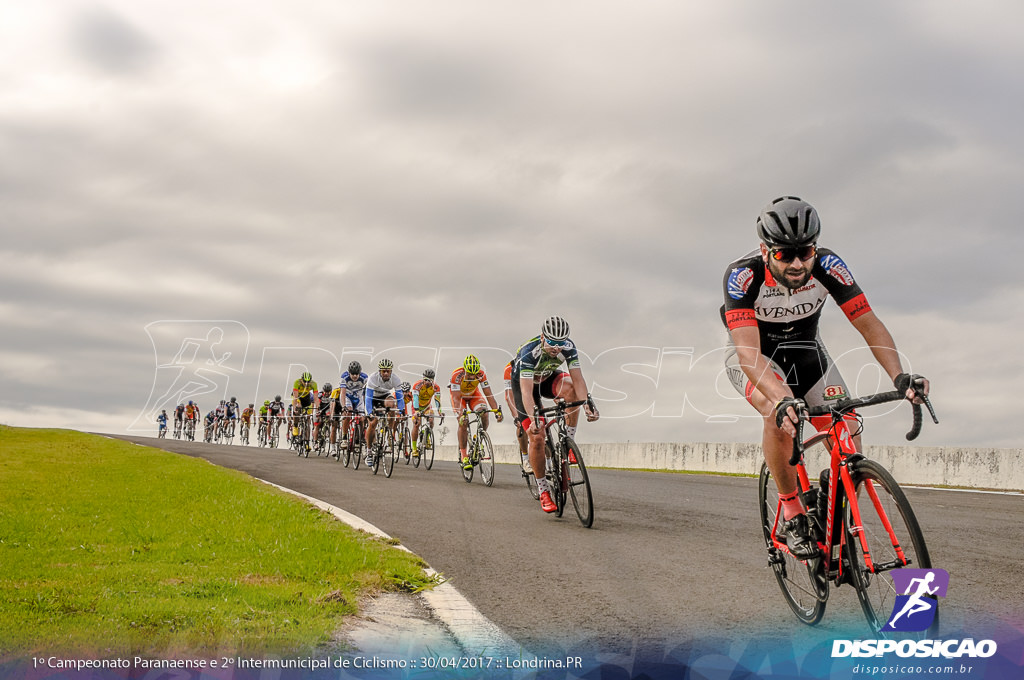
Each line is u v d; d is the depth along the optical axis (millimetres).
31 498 8078
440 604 4105
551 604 4152
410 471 13430
